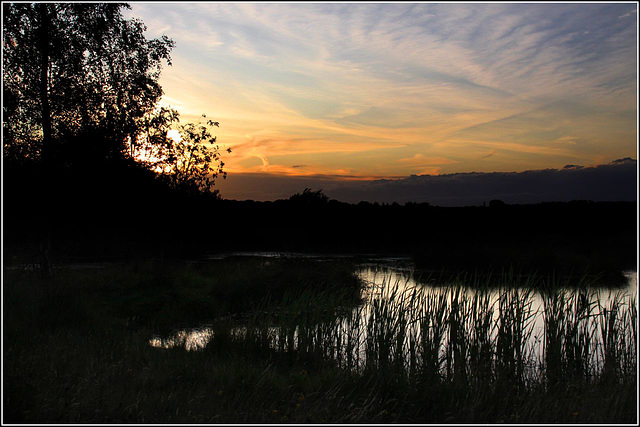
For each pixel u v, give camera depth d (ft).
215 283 59.31
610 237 118.52
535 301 38.29
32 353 22.86
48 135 60.54
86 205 64.75
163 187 78.69
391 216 172.24
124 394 19.24
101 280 56.39
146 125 69.21
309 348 29.32
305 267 64.28
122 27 65.41
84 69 63.52
